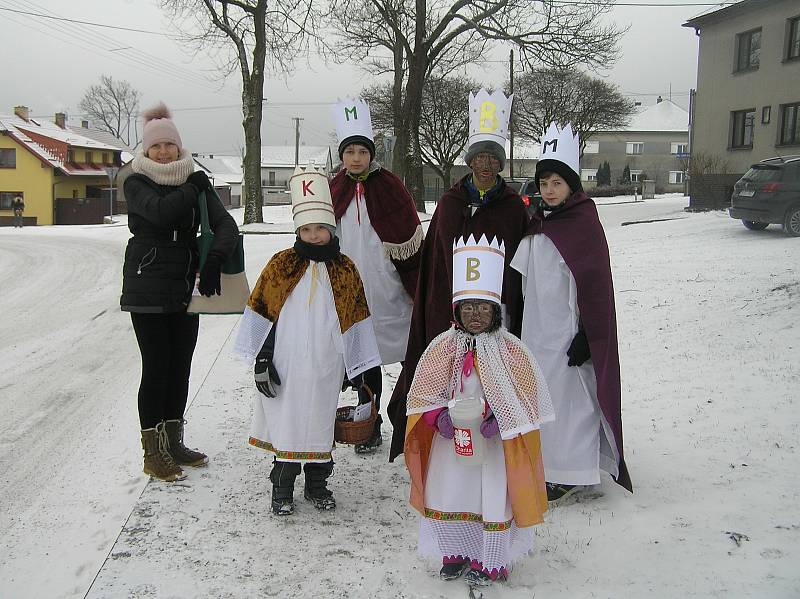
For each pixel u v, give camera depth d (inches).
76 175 1819.6
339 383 163.8
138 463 195.3
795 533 145.4
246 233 959.6
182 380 188.1
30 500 174.1
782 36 966.4
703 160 1031.6
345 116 200.7
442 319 176.4
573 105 2058.3
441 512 133.2
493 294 132.3
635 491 169.6
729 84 1055.6
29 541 154.0
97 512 167.0
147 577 138.1
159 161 174.2
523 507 128.1
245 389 257.8
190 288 179.9
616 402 161.6
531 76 2034.9
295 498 174.9
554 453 164.6
